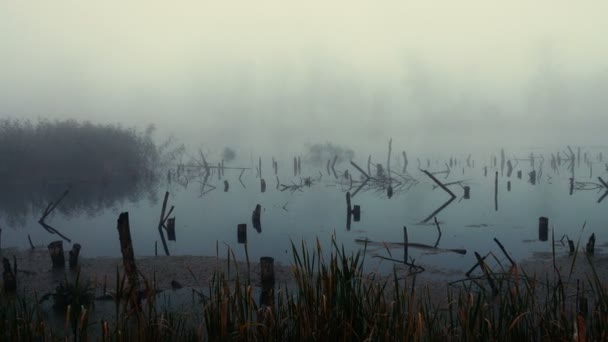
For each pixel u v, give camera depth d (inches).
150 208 1191.6
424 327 250.7
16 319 251.3
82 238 841.5
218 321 235.5
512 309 245.3
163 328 249.0
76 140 1676.9
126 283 466.6
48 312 414.3
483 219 991.6
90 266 605.9
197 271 574.2
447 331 238.7
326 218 1030.4
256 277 545.6
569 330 223.9
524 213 1059.3
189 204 1251.8
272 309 242.5
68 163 1635.1
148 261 626.2
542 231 796.6
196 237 853.8
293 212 1114.1
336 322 222.7
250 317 227.1
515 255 665.6
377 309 235.5
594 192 1395.2
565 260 610.5
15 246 765.9
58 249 594.2
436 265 607.5
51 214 1098.7
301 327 224.7
